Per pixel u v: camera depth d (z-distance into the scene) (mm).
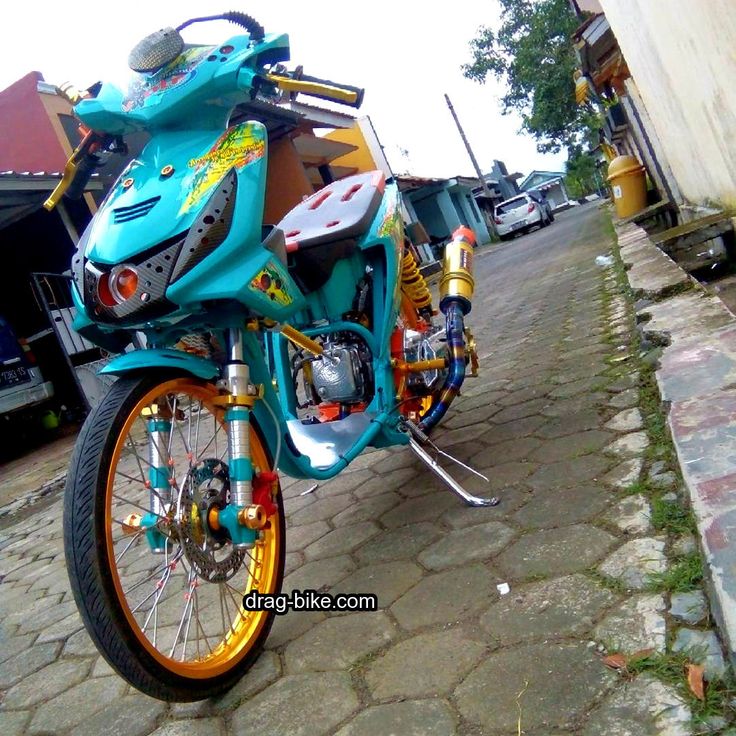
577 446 2793
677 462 2264
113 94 2127
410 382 2955
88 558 1612
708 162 5871
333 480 3496
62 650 2582
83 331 2006
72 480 1671
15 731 2102
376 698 1712
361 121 23203
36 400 9383
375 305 2801
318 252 2646
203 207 1871
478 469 2943
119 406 1764
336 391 2668
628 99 10523
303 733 1670
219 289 1844
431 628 1920
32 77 13016
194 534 1844
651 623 1604
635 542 1961
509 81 30203
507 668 1645
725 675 1375
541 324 5684
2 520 5531
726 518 1616
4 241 11273
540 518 2312
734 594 1391
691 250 5922
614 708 1408
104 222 1981
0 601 3404
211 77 2006
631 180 11508
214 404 2027
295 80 2170
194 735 1795
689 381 2545
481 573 2104
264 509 1907
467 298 3271
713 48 4359
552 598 1852
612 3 7258
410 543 2479
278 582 2150
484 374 4590
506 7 29047
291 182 13328
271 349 2863
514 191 51406
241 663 1949
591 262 8367
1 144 13484
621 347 3938
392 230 2871
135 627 1674
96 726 1988
